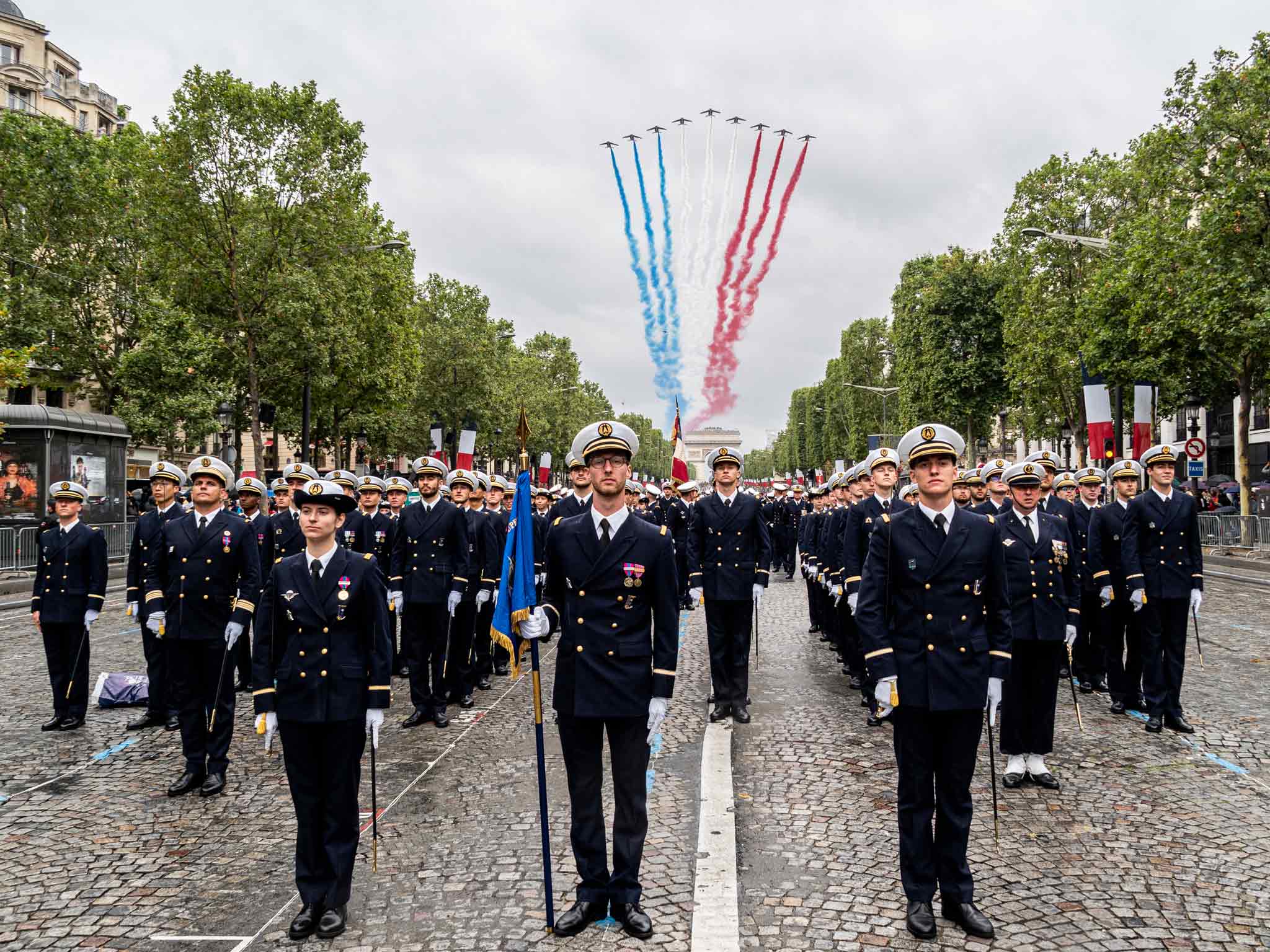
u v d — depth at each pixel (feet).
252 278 97.45
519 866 18.30
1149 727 27.91
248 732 29.55
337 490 16.85
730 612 30.19
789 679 36.76
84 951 15.10
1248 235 74.28
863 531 31.42
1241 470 86.53
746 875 17.74
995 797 18.60
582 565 16.66
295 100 94.58
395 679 38.14
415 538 30.50
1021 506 23.57
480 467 193.98
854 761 25.13
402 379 137.28
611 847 19.24
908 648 16.19
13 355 80.79
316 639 16.25
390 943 15.23
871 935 15.33
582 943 15.15
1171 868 17.75
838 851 18.83
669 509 50.06
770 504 78.13
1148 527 28.02
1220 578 71.87
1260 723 28.40
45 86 199.41
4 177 119.75
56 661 29.86
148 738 28.78
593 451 16.81
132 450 163.63
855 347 243.40
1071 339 108.88
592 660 16.20
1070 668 28.12
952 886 15.81
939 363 149.07
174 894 17.29
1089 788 22.67
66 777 24.67
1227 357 83.41
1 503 81.05
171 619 23.44
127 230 127.75
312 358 97.91
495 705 33.40
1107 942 14.93
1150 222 81.87
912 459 16.97
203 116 91.66
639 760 16.35
